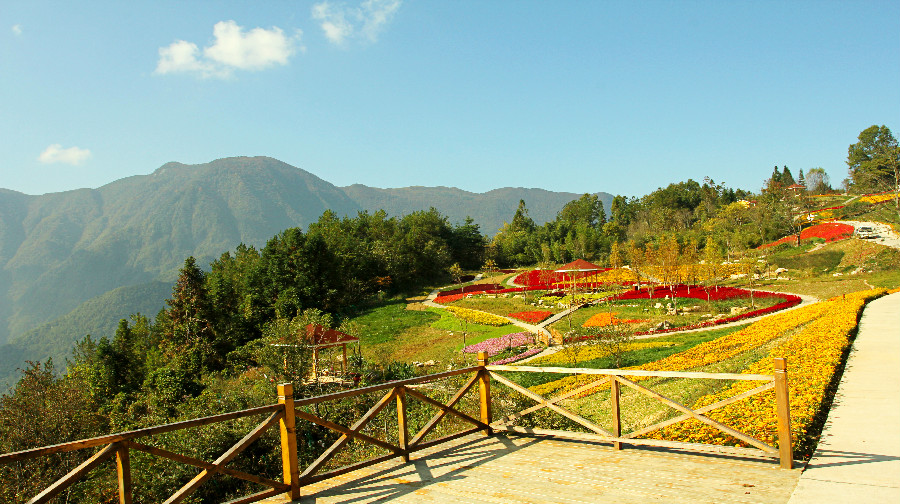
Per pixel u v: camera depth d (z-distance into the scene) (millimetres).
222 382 27938
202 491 14672
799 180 131625
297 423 17719
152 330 52781
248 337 45469
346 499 5254
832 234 63156
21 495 17078
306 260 53125
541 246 91438
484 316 41250
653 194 122125
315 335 23422
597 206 132500
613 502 4871
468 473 5953
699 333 27344
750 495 4828
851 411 8141
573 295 45938
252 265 59781
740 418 8062
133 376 41719
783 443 5473
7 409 25828
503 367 7602
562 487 5359
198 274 44156
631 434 6629
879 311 22188
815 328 16781
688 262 47625
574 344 24469
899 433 6859
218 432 15500
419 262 73375
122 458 4156
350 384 22984
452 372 7332
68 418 26609
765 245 68812
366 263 63906
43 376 28703
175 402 24578
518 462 6289
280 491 5223
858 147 112812
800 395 8594
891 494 4684
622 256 74500
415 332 40125
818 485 4980
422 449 6953
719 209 99125
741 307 34969
